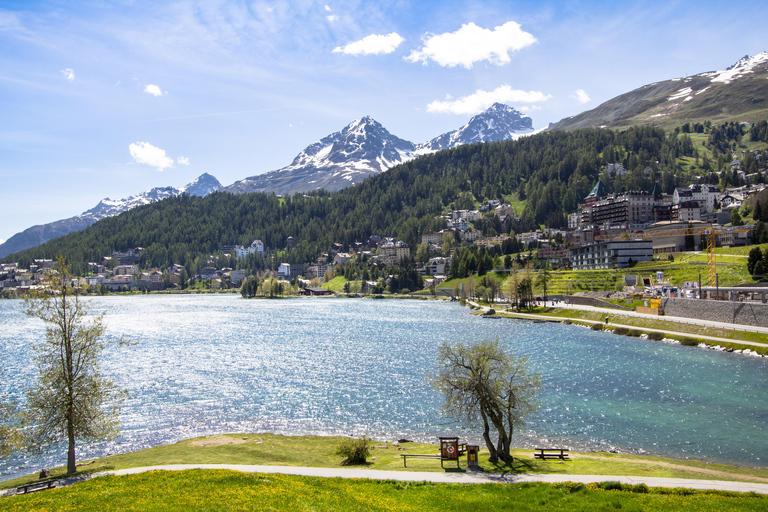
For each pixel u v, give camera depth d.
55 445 58.53
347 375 92.25
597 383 81.62
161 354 116.69
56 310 48.66
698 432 58.28
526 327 159.62
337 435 60.00
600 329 149.38
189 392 80.88
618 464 45.50
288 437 58.94
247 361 106.94
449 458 46.03
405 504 32.31
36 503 33.31
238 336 148.12
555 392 76.44
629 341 125.06
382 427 62.84
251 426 64.06
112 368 100.06
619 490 35.31
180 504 31.42
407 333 150.50
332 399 76.06
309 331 159.12
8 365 106.56
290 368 99.12
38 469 51.84
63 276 49.53
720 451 52.22
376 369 97.31
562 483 36.22
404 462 45.22
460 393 46.94
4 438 46.97
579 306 185.50
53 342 48.84
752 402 69.81
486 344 48.03
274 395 78.62
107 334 154.62
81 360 49.91
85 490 36.44
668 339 123.38
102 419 50.31
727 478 42.25
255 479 37.53
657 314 148.38
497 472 41.59
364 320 192.25
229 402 75.00
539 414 65.94
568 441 55.81
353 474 41.12
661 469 44.16
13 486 44.00
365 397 76.94
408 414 68.06
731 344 109.44
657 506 31.48
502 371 47.09
